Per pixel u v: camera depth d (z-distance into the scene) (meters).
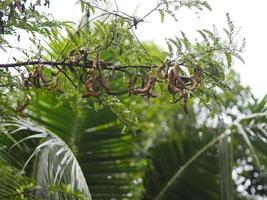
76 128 6.80
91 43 4.04
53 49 4.89
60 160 4.61
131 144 7.07
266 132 7.40
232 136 7.37
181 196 7.51
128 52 4.06
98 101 4.24
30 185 3.97
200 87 4.01
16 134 5.52
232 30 3.96
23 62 4.05
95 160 6.96
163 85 4.08
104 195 7.00
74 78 4.13
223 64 3.99
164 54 4.08
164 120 10.52
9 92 4.30
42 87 4.17
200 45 3.96
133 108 4.35
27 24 4.07
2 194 3.97
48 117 6.73
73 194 3.95
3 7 4.01
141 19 4.02
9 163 5.42
